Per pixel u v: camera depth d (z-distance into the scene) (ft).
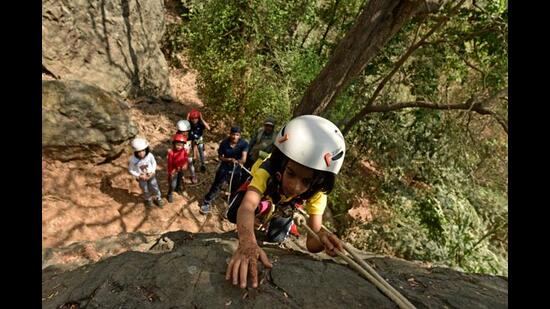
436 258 21.93
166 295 4.80
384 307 4.98
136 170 20.53
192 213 22.85
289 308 4.66
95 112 22.02
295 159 5.48
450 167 26.81
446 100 25.11
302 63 26.53
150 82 33.63
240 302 4.70
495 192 29.32
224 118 31.91
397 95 27.94
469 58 23.79
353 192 25.93
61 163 21.36
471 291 5.90
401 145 26.68
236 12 28.53
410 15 15.05
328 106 17.80
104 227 19.95
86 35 27.61
